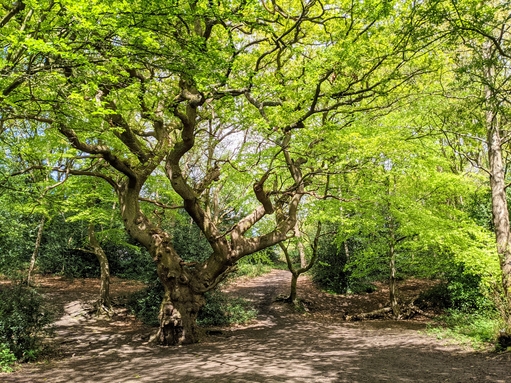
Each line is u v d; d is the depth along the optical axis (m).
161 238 9.96
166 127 10.81
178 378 6.12
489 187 11.88
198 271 10.16
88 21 4.40
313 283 21.11
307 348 9.00
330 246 19.42
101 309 13.60
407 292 17.75
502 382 5.79
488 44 8.99
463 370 6.60
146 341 9.95
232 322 13.06
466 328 10.12
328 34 10.06
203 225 10.18
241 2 5.58
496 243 9.68
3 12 5.75
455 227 10.96
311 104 9.34
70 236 19.31
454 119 9.55
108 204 15.29
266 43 11.27
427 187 12.33
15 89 5.76
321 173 9.01
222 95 8.21
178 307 9.63
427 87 10.47
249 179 12.81
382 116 11.37
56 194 11.39
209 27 7.79
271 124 8.16
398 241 14.51
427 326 11.58
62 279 18.98
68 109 6.01
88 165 11.15
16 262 14.15
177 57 5.66
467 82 7.00
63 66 5.25
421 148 10.34
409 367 6.91
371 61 8.69
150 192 16.25
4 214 12.84
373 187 10.83
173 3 4.86
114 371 6.84
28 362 7.73
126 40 5.44
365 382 5.85
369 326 12.70
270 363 7.29
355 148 8.87
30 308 8.84
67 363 7.71
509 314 8.41
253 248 10.52
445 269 12.90
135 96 7.20
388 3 7.05
